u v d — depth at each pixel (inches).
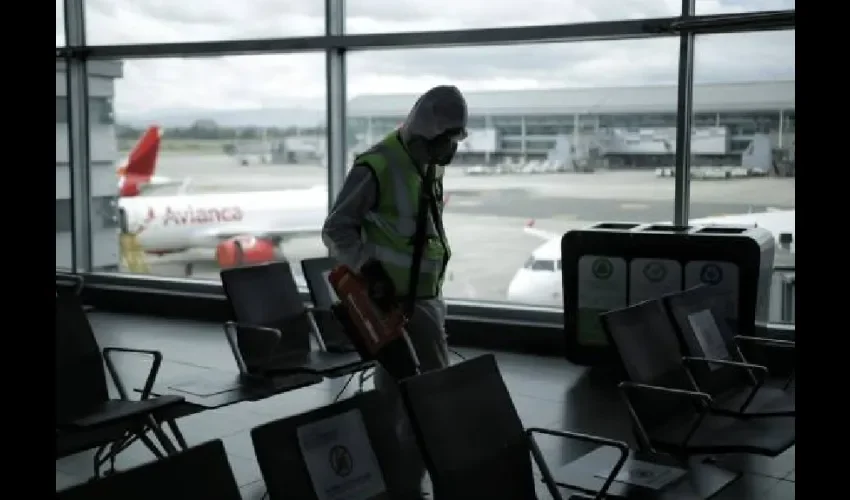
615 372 243.1
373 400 102.7
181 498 82.8
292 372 172.9
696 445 134.0
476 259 283.9
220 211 323.0
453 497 101.8
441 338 153.8
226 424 200.5
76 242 347.6
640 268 233.8
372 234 148.7
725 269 223.9
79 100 341.7
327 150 295.7
